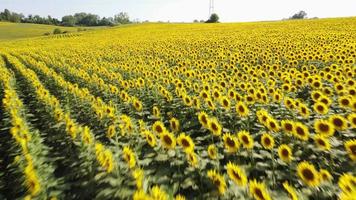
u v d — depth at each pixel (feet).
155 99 42.93
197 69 65.72
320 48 74.38
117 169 19.63
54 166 26.68
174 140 21.90
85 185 20.77
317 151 23.84
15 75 76.18
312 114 33.30
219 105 36.06
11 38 309.01
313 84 40.06
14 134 28.55
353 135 25.82
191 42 118.52
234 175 17.90
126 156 19.70
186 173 20.88
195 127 33.24
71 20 527.40
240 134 23.16
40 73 76.18
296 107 31.37
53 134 34.83
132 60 86.58
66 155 28.81
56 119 35.83
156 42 128.88
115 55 103.19
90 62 88.28
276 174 21.11
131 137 28.37
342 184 15.80
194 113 36.40
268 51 80.64
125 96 41.52
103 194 18.26
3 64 91.04
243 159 24.20
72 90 46.80
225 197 17.88
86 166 23.03
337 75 45.98
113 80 59.77
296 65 61.36
